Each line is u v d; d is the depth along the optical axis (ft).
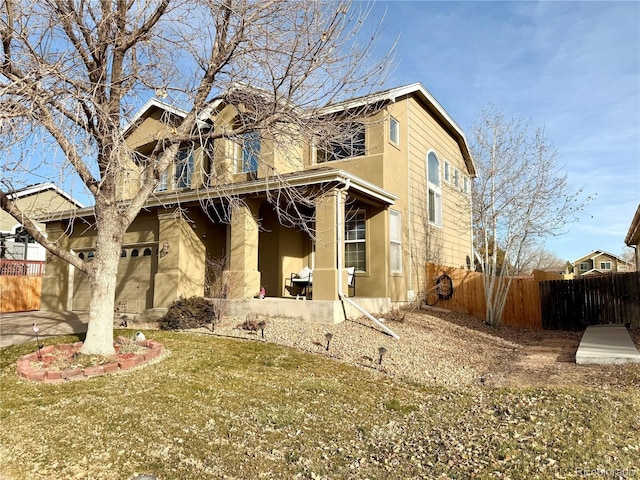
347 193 36.47
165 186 48.32
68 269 48.88
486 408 17.43
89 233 47.03
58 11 21.43
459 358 29.60
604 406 16.08
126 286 43.11
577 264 179.63
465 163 63.26
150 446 13.55
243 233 38.09
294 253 46.78
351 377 22.63
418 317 41.45
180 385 19.49
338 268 34.88
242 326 32.78
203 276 41.27
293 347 27.58
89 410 16.17
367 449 14.26
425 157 52.29
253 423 15.99
